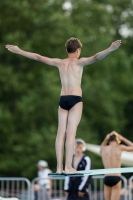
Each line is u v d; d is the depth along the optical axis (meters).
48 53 85.56
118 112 97.81
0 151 81.12
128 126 104.75
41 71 84.69
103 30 93.50
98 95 89.94
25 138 81.50
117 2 114.38
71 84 27.03
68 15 93.31
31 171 80.81
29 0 86.75
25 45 81.38
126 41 112.75
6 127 80.50
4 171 83.50
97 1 107.69
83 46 86.38
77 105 26.91
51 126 82.06
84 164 38.16
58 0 87.06
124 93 100.06
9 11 85.19
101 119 92.81
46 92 82.25
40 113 82.94
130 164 54.72
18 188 50.03
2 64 84.81
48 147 80.88
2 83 82.56
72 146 26.61
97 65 92.56
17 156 81.12
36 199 45.94
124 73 98.56
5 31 85.56
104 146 38.69
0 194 51.06
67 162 26.58
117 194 37.62
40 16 83.75
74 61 27.23
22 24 85.56
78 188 38.22
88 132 87.25
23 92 83.69
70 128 26.72
